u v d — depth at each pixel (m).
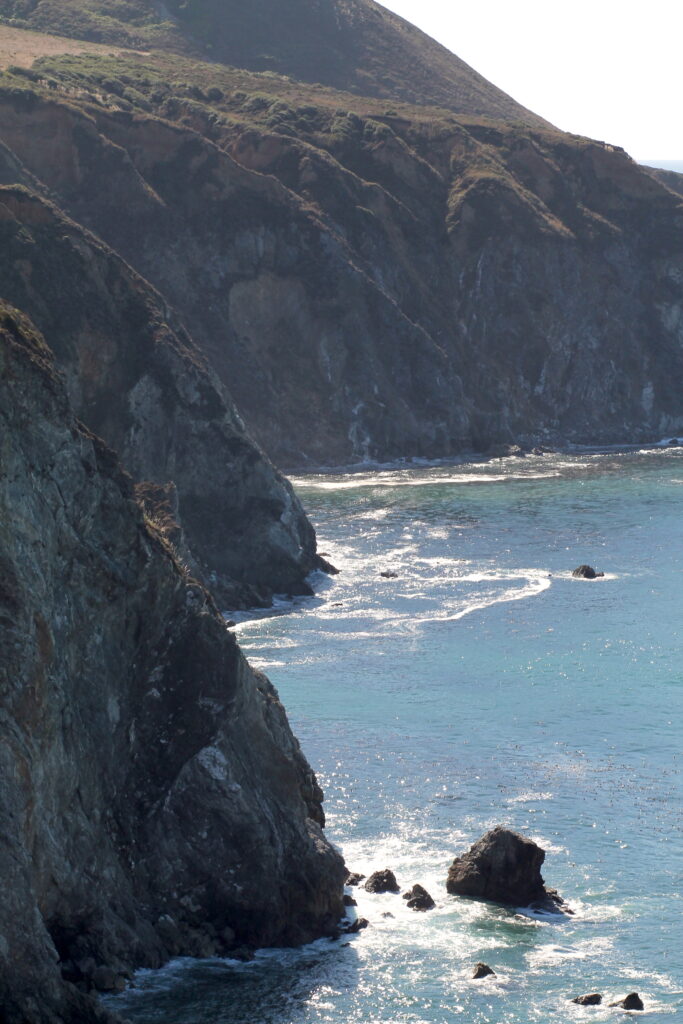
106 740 42.81
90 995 38.16
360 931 45.47
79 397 103.81
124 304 108.94
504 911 47.09
